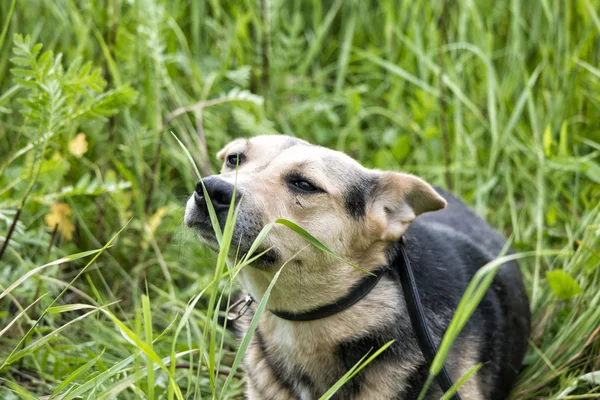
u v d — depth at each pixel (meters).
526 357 1.38
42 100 1.31
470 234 1.38
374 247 1.21
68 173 1.55
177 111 1.58
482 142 1.77
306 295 1.19
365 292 1.20
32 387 1.31
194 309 1.43
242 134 1.73
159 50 1.59
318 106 1.81
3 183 1.43
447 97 1.82
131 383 1.06
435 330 1.20
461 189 1.71
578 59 1.68
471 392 1.21
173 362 1.02
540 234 1.50
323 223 1.18
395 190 1.21
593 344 1.33
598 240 1.42
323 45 2.01
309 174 1.18
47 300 1.39
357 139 1.80
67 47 1.69
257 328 1.25
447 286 1.24
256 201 1.16
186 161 1.63
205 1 1.92
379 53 1.88
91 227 1.57
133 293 1.50
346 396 1.19
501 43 1.86
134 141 1.57
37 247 1.51
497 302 1.30
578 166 1.57
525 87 1.72
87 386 1.06
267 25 1.81
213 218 1.08
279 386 1.23
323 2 2.02
